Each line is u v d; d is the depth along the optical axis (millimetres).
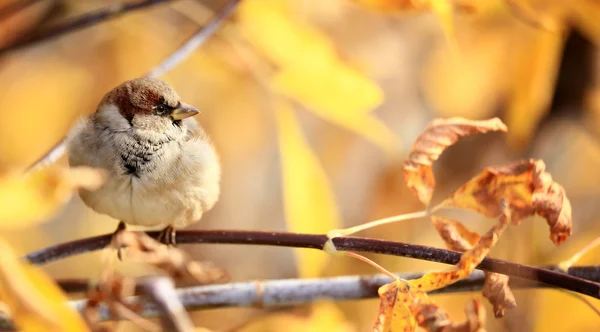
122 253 5832
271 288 5746
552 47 5828
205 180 5809
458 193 5664
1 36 5875
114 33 5887
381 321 5617
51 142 5875
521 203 5656
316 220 5762
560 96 5938
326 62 5793
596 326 5777
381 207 5973
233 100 5883
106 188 5797
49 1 5906
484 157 6023
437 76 5871
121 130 5805
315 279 5750
